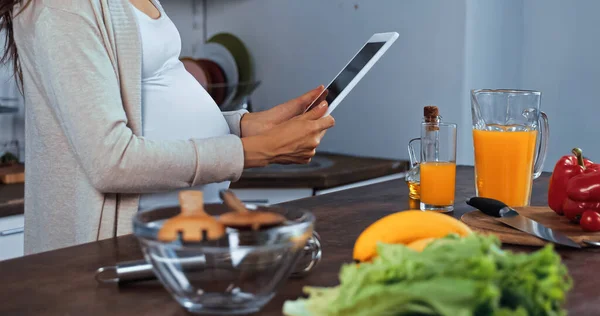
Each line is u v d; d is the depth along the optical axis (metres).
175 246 0.63
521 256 0.56
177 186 1.17
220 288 0.65
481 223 1.04
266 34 2.73
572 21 2.33
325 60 2.58
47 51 1.09
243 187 2.09
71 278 0.80
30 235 1.32
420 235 0.75
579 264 0.85
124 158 1.11
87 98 1.09
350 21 2.50
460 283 0.52
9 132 2.44
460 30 2.24
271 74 2.74
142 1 1.31
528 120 1.21
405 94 2.39
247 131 1.54
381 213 1.18
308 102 1.54
